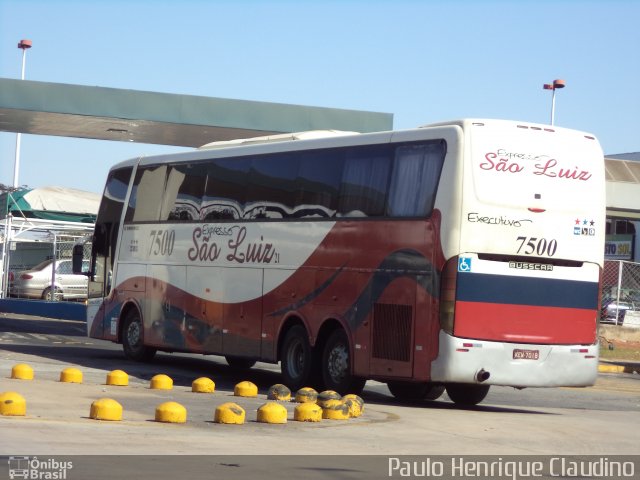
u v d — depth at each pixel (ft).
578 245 55.67
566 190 55.47
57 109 103.76
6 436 35.42
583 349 55.72
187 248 71.41
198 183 71.31
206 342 68.85
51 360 75.00
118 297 79.00
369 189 57.72
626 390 77.30
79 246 83.56
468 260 52.95
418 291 53.88
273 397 54.54
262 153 65.77
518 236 53.98
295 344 61.87
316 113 107.86
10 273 148.25
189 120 106.01
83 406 46.52
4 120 111.14
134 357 77.41
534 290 54.44
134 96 105.09
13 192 151.94
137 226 77.56
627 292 128.36
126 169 80.02
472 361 52.85
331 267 59.31
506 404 62.69
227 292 67.10
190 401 52.06
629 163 140.77
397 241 55.42
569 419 53.06
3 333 100.53
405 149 56.08
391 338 55.11
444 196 53.31
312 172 61.67
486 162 53.67
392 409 53.78
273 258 63.67
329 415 47.34
